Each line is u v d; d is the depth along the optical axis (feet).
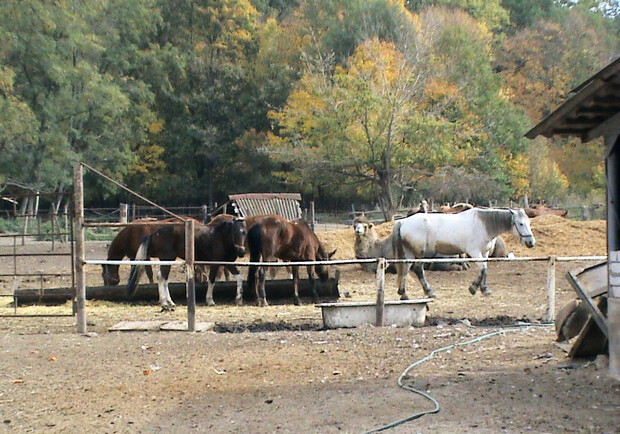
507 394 22.80
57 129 145.89
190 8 190.70
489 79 154.81
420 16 168.04
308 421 20.98
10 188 155.94
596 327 26.20
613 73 21.50
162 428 21.11
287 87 176.04
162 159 187.93
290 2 247.09
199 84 187.52
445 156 118.52
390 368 27.58
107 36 168.55
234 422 21.29
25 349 32.78
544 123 25.39
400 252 47.19
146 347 32.78
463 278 61.05
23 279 64.49
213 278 48.73
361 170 122.21
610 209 24.97
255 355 30.66
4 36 139.44
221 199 192.85
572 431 18.92
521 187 154.92
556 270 64.80
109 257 55.06
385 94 116.98
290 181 145.69
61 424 21.77
